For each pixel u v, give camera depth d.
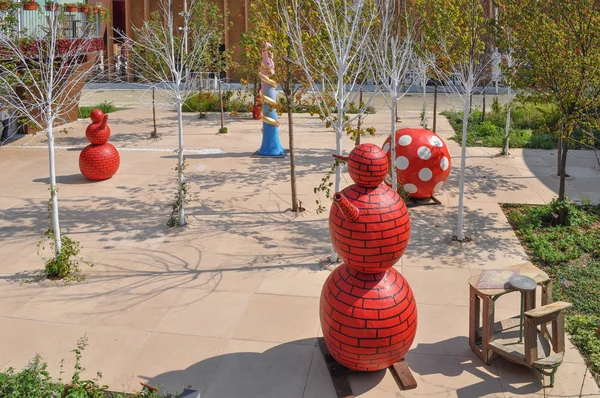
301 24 10.66
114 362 6.61
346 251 5.63
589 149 17.44
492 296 6.27
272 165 15.73
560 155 14.35
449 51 12.82
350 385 6.14
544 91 10.60
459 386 6.11
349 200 5.67
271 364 6.55
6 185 13.84
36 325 7.46
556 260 9.23
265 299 8.09
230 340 7.05
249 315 7.64
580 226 10.83
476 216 11.51
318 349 6.84
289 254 9.67
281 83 11.45
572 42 9.99
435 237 10.38
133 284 8.61
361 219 5.52
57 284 8.62
